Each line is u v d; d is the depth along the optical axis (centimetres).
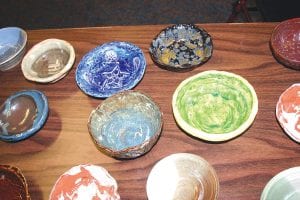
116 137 107
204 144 101
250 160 96
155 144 103
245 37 124
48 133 112
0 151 110
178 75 118
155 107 105
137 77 116
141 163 100
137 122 109
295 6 175
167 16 269
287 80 111
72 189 94
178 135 104
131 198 94
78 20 281
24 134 107
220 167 96
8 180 99
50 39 132
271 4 180
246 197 90
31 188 100
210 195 87
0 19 293
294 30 121
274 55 116
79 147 107
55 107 118
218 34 127
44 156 107
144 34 133
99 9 287
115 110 111
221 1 272
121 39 133
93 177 95
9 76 131
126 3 287
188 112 106
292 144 97
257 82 112
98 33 137
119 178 98
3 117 116
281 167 93
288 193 85
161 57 125
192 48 126
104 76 121
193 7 272
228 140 99
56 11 292
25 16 293
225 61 119
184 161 94
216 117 105
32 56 130
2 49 139
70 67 123
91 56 125
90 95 115
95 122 107
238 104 105
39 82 122
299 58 115
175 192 90
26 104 117
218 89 109
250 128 102
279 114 100
